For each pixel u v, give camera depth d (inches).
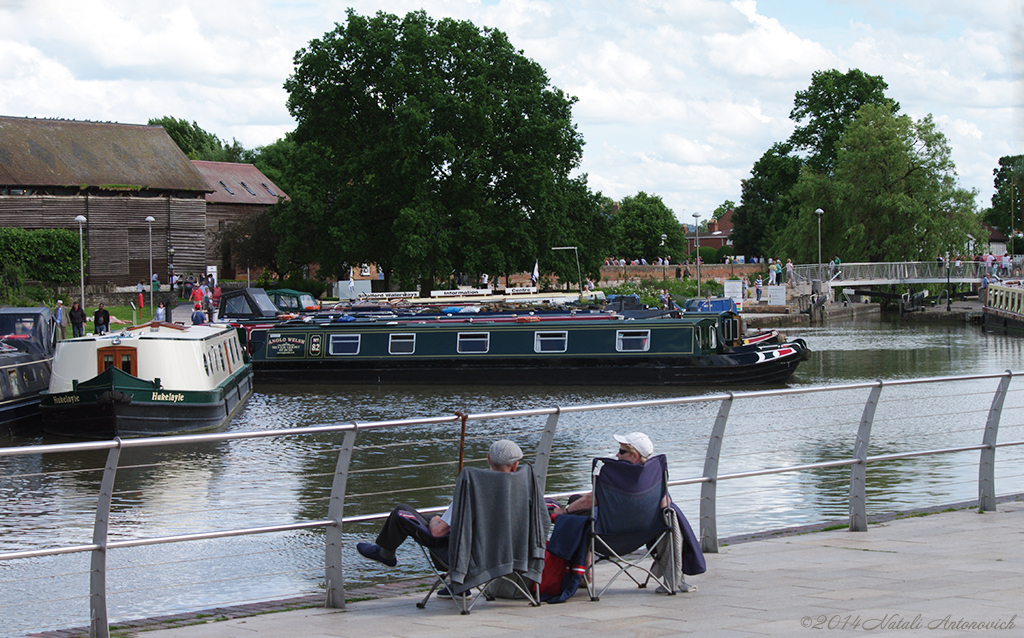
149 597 515.2
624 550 331.6
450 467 880.3
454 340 1625.2
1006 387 484.4
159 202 3371.1
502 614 313.6
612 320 1585.9
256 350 1680.6
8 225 3065.9
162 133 3577.8
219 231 4087.1
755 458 882.8
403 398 1485.0
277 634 296.7
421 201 2605.8
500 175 2736.2
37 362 1238.3
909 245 3302.2
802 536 434.3
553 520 362.3
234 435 307.3
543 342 1594.5
